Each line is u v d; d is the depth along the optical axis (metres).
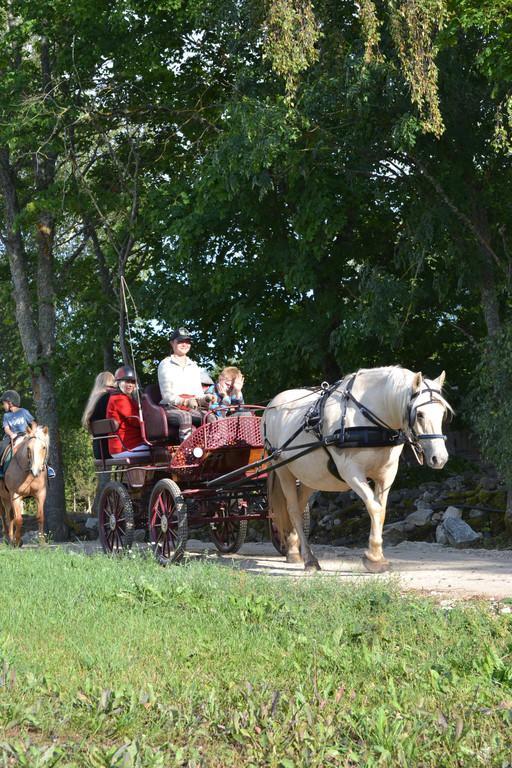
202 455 11.47
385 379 9.76
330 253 20.67
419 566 11.21
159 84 24.47
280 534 12.76
